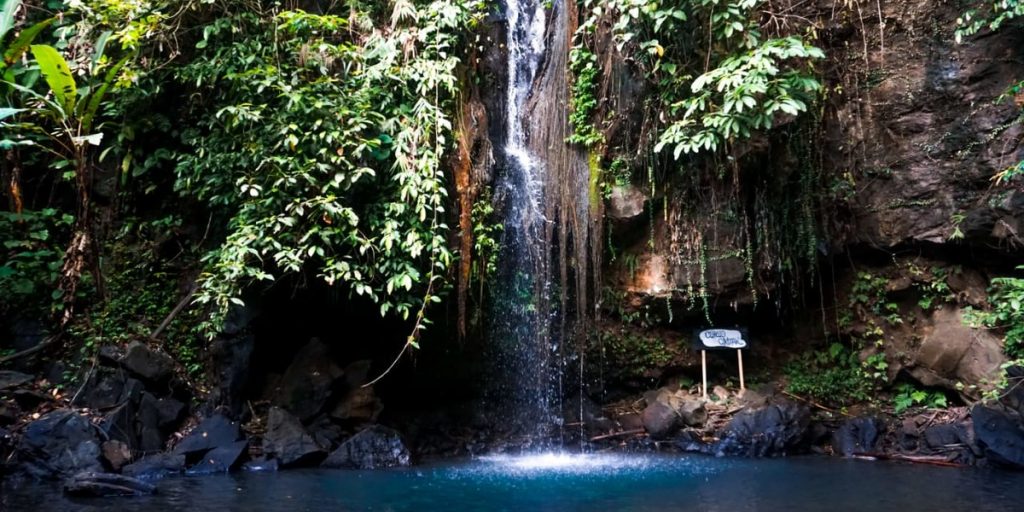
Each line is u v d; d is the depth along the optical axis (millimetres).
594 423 8383
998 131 7383
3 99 6660
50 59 6074
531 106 8773
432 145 7309
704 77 6801
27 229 7523
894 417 8062
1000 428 6781
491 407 8508
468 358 8367
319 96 6891
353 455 6812
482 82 8375
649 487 5754
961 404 7930
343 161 6785
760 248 8055
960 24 7289
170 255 7781
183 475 6145
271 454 6676
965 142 7570
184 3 7152
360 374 7570
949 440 7215
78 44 7023
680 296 8234
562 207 8266
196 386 7266
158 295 7609
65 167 7664
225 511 4762
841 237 8320
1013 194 7305
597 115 8227
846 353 8672
